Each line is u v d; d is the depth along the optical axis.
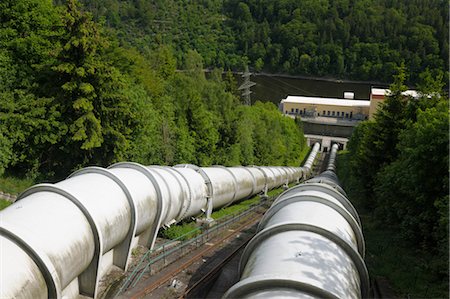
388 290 15.58
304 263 9.26
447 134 18.70
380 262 18.88
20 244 10.30
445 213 16.92
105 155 28.47
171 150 37.50
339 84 182.50
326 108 123.00
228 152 52.19
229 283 17.38
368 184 34.56
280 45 198.75
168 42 198.38
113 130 27.33
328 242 10.72
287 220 11.76
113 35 37.22
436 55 173.88
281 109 131.00
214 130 47.69
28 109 24.86
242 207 35.91
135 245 19.06
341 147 117.25
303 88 174.38
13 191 24.06
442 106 21.70
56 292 10.62
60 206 12.65
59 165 28.38
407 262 19.17
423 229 20.25
